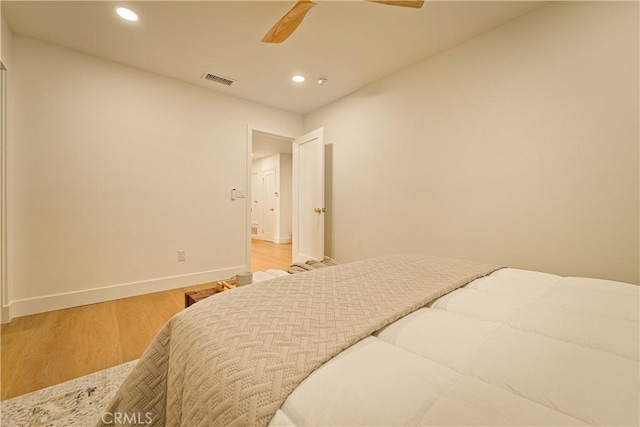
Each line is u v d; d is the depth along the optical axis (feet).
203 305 2.80
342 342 2.07
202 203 10.19
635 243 5.24
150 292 9.05
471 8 6.24
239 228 11.17
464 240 7.66
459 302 2.99
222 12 6.28
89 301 8.00
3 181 6.59
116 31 6.93
